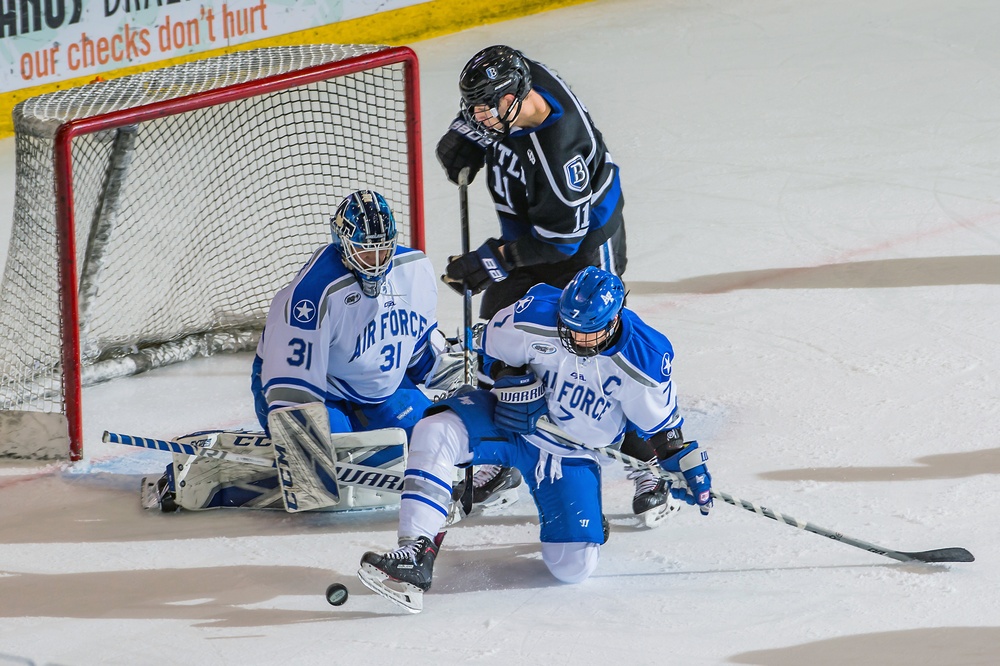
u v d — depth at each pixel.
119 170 18.84
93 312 21.78
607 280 12.06
